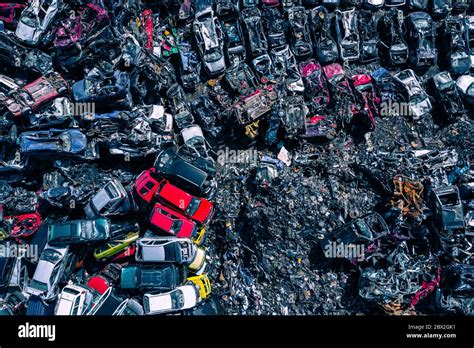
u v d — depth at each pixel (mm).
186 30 28453
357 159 26594
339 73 27578
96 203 24969
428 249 25453
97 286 25203
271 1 28453
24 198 25766
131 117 25391
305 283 25094
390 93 27406
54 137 24984
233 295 25547
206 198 26312
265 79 27453
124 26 27219
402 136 27359
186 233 25172
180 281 24906
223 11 28094
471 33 28406
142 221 26281
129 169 26562
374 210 25734
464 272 24250
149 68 26031
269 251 25438
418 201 25172
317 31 28297
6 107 24906
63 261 24359
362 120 27000
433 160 26297
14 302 24922
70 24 24859
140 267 24703
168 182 25516
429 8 28969
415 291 24516
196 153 26266
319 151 26984
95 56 25188
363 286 24375
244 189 26641
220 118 27328
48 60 25562
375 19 28938
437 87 27516
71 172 25594
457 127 27547
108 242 25328
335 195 25750
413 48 28281
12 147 25469
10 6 25578
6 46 25047
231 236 26062
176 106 27141
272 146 27484
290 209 25453
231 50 27969
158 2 27688
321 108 27344
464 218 25469
